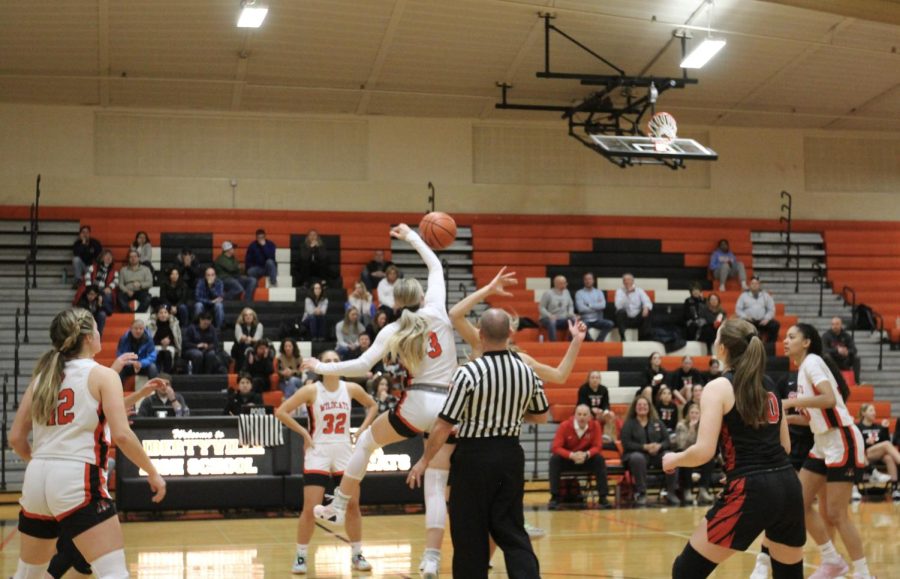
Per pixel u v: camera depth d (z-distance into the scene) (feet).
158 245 63.10
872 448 47.88
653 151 53.42
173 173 65.46
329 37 56.59
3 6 50.83
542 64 61.05
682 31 56.59
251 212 65.57
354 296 57.57
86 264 59.21
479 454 17.38
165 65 59.21
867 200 75.46
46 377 15.49
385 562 27.96
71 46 56.08
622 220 70.28
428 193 68.90
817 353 23.06
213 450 38.65
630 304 61.26
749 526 16.01
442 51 58.95
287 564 27.55
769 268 71.56
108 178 64.23
